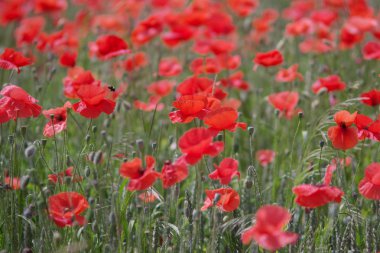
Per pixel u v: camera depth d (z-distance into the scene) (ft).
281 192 24.44
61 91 33.40
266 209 14.98
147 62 36.40
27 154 17.92
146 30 32.55
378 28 35.81
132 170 16.98
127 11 41.68
